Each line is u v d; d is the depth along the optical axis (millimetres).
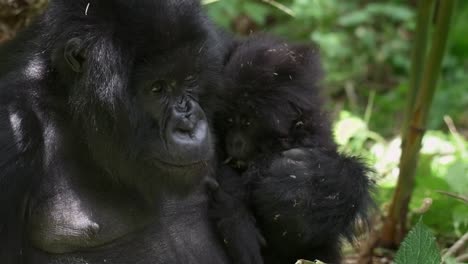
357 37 26469
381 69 25594
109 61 9883
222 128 11961
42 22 10719
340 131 18641
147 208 10750
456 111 23266
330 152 11977
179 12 10109
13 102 10109
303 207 11359
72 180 10461
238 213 11469
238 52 12164
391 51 26000
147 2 10023
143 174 10328
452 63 25719
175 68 10125
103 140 10195
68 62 10016
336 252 12297
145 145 10156
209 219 11617
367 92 24375
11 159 9789
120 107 9930
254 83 11734
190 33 10109
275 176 11500
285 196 11344
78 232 10406
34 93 10344
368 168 12156
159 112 10188
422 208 13352
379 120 22469
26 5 13977
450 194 13156
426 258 9758
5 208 9727
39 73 10398
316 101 12219
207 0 15789
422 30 13555
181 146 10055
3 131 9852
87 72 9984
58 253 10469
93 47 9938
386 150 17484
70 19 10195
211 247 11477
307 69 12281
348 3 27547
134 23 9930
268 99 11734
